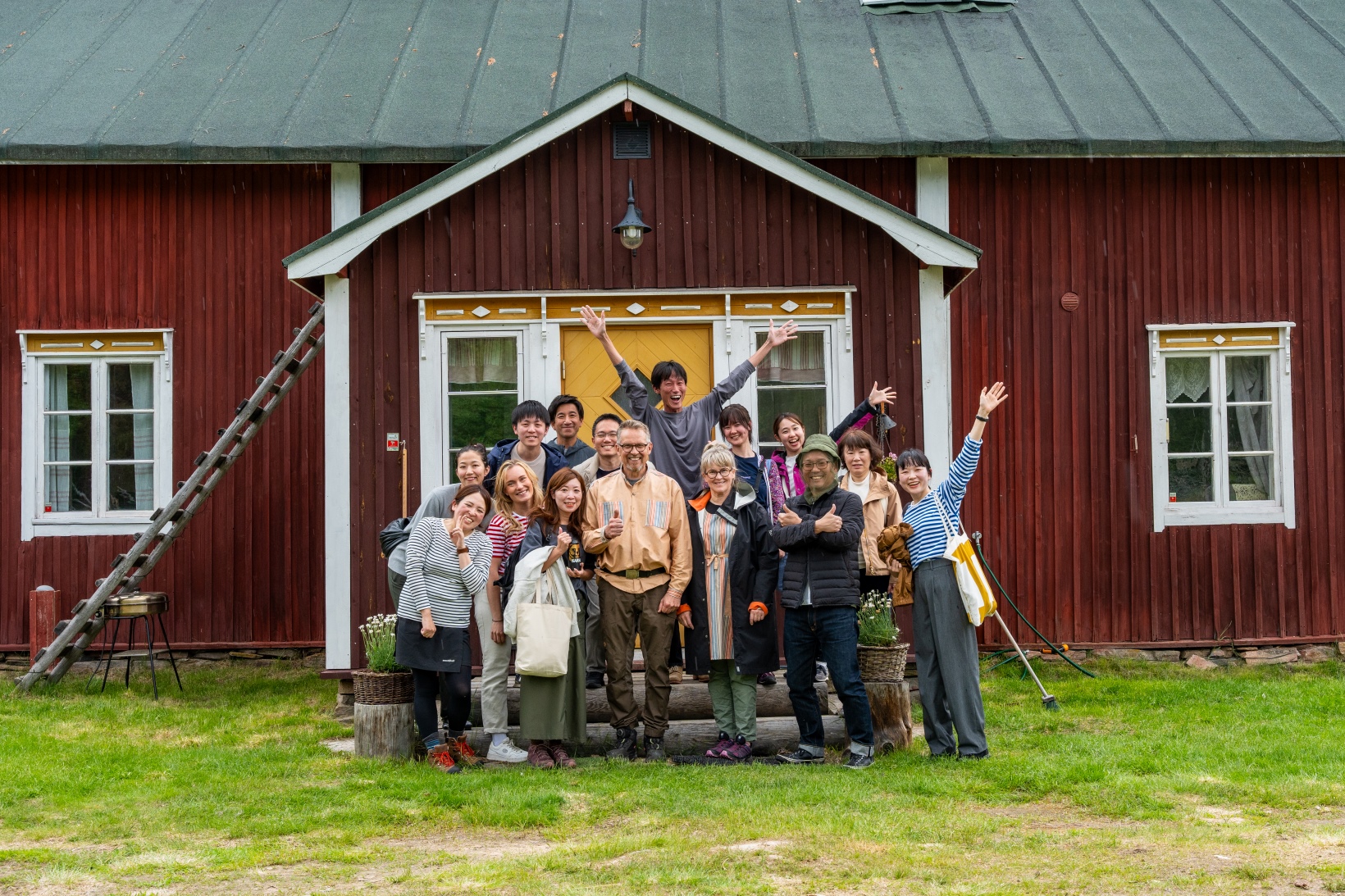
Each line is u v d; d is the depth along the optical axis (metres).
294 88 10.87
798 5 12.45
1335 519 10.54
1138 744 7.04
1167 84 10.96
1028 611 10.36
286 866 5.04
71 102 10.66
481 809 5.69
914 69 11.16
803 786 6.09
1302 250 10.60
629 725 6.84
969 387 10.45
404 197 8.23
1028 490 10.43
